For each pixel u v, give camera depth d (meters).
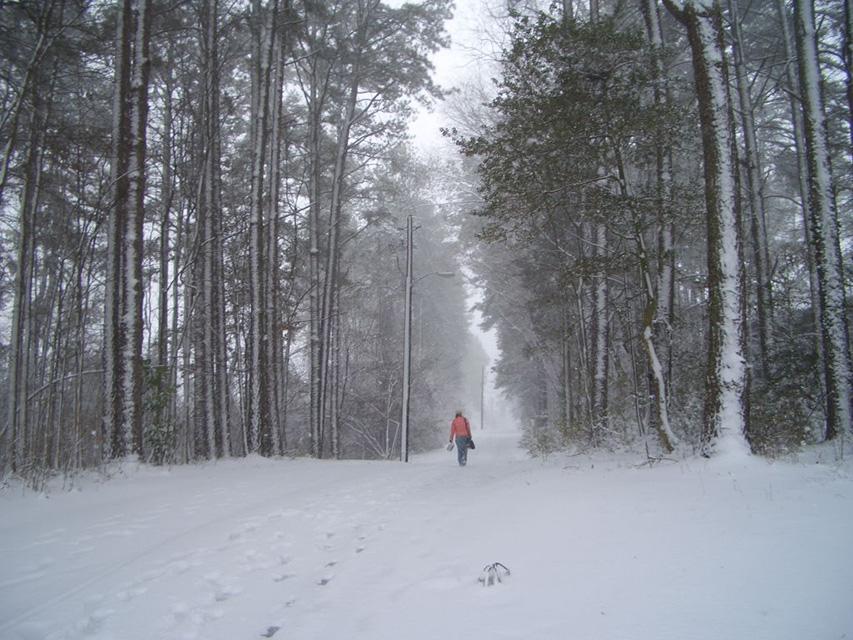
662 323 13.57
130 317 13.45
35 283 22.45
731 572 3.90
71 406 21.86
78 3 14.70
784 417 11.84
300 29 21.52
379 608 4.13
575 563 4.54
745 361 8.80
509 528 6.12
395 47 25.53
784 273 17.11
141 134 14.02
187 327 20.53
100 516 7.91
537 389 39.09
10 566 5.55
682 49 14.15
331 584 4.89
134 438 13.21
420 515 7.95
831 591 3.39
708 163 9.41
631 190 13.24
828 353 11.66
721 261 9.05
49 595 4.72
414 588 4.50
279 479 12.27
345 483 11.71
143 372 15.05
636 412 14.73
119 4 14.23
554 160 11.12
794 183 24.91
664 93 12.12
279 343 24.27
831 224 11.90
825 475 6.91
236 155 26.61
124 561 5.70
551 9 11.12
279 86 20.80
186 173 21.73
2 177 12.72
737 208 9.23
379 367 36.00
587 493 7.34
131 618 4.18
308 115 26.83
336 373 28.12
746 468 7.84
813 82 12.35
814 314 14.96
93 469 12.53
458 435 16.66
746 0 20.33
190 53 21.70
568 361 22.67
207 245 20.38
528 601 3.88
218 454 22.52
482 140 11.53
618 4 16.09
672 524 5.30
